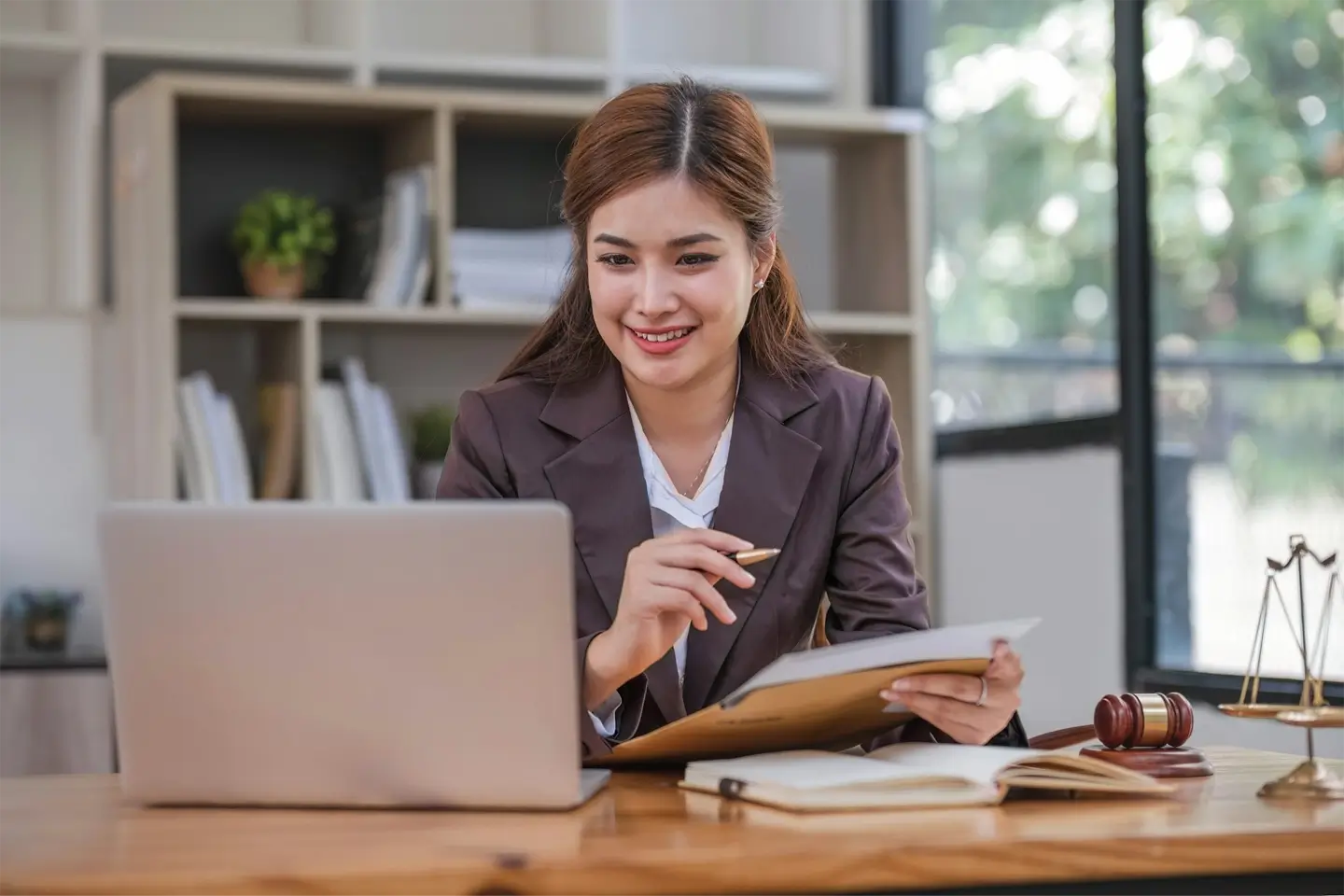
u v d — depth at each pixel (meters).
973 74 4.54
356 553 1.58
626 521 2.05
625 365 2.00
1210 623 3.69
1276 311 3.54
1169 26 3.81
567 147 4.48
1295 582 3.48
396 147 4.28
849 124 4.46
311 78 4.27
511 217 4.48
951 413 4.63
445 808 1.61
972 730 1.77
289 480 3.94
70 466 4.13
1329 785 1.65
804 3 4.95
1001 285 4.41
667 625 1.79
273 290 4.00
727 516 2.08
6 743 3.62
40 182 4.19
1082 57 4.09
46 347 4.12
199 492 3.82
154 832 1.51
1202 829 1.46
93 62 3.96
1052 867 1.41
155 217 3.79
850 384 2.19
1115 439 3.94
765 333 2.16
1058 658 4.14
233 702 1.62
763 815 1.56
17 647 3.84
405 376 4.39
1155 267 3.85
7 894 1.28
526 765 1.59
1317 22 3.44
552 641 1.57
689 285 1.95
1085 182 4.08
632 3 4.86
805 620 2.10
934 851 1.38
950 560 4.58
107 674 3.68
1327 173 3.41
